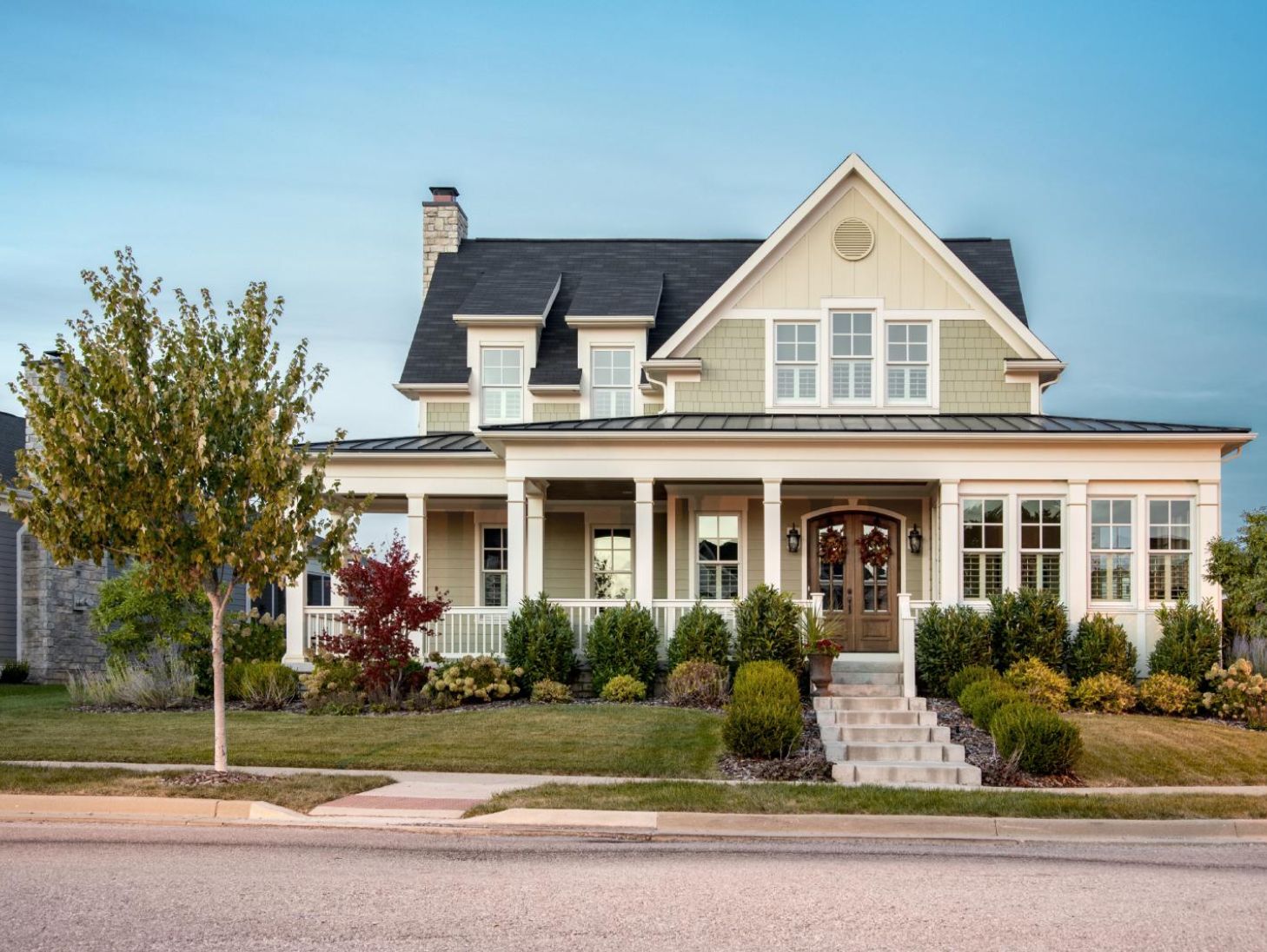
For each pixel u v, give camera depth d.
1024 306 24.48
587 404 24.78
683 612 20.33
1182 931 8.05
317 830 11.21
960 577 20.00
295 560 13.22
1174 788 14.16
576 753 14.74
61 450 12.28
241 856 9.98
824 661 18.55
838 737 16.19
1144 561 19.95
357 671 19.12
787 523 23.06
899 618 19.52
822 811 11.93
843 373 23.03
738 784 13.10
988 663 19.05
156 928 7.75
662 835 11.37
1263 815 12.41
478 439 23.44
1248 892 9.25
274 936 7.59
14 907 8.22
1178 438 19.67
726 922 8.08
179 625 23.05
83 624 28.23
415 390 25.05
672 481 22.42
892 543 22.94
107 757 14.48
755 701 15.08
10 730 16.44
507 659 19.84
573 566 24.50
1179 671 18.92
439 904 8.43
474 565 24.70
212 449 12.94
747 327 23.12
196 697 20.23
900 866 10.02
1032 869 10.02
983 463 20.08
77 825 11.38
